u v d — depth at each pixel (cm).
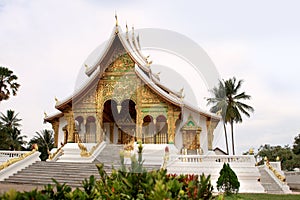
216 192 1363
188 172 1480
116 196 340
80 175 1583
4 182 1547
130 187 335
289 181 2483
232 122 3647
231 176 1300
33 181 1538
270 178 1747
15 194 274
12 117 5412
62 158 1897
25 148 5181
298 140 4778
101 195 352
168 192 307
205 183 367
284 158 4597
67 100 2155
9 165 1650
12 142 4016
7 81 3584
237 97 3566
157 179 335
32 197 289
